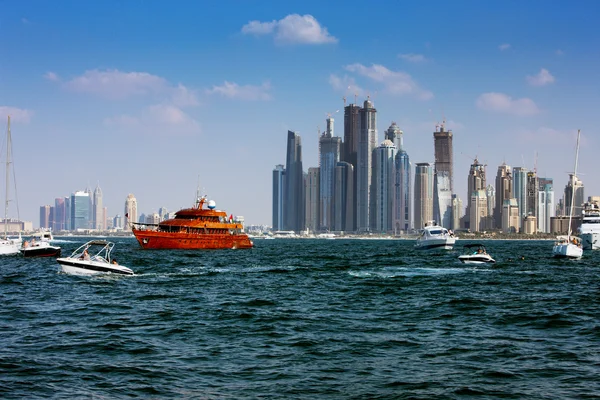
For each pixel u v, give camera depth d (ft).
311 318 168.04
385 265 377.71
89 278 262.26
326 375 109.50
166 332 146.92
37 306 186.70
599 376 108.78
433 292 228.84
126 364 116.06
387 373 111.04
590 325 158.40
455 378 107.76
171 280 263.08
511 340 139.44
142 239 545.03
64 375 108.47
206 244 580.71
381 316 172.24
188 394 98.53
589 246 622.13
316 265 376.48
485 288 243.81
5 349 127.24
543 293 227.81
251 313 174.91
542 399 96.53
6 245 463.83
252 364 116.88
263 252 586.86
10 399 95.40
